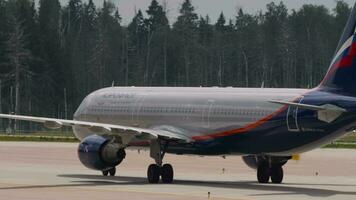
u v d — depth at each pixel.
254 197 91.44
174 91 117.25
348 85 98.81
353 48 98.44
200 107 112.06
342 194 95.56
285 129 102.38
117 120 122.19
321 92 100.50
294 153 103.94
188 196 91.56
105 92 125.12
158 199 88.62
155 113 117.50
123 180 113.62
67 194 93.38
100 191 96.88
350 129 98.50
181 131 113.88
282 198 90.62
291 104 95.31
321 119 97.94
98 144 111.81
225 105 109.25
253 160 114.19
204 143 111.38
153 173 109.19
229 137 108.75
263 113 104.69
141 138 110.31
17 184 104.94
